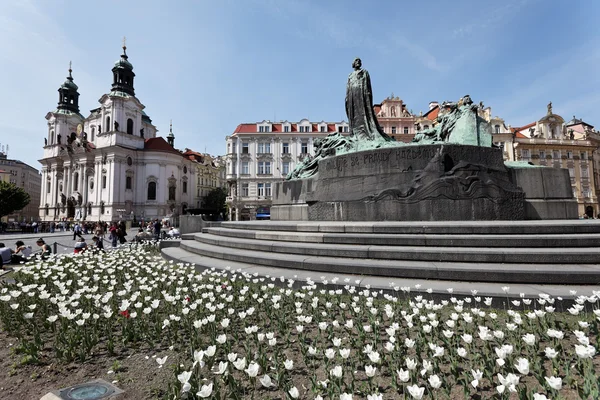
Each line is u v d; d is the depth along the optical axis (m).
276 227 9.62
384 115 48.91
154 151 56.41
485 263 5.71
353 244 7.21
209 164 80.31
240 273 6.64
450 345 3.14
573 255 5.44
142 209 55.16
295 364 3.22
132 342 3.84
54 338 4.01
